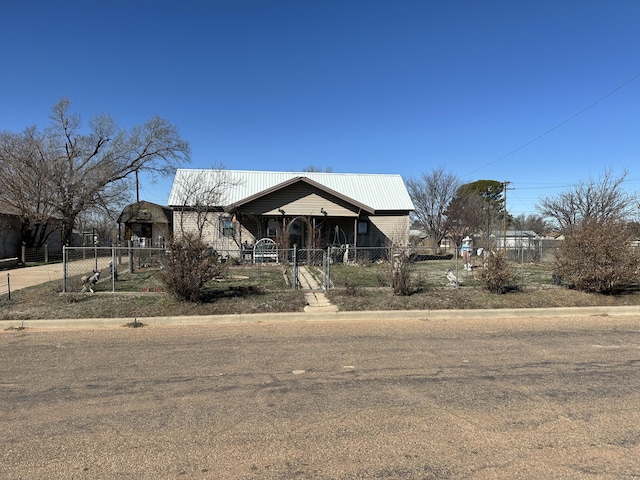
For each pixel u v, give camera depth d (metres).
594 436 3.45
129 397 4.32
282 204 21.81
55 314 8.28
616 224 11.09
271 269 16.81
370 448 3.26
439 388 4.55
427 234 41.12
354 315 8.62
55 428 3.61
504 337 6.96
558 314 9.07
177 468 2.99
